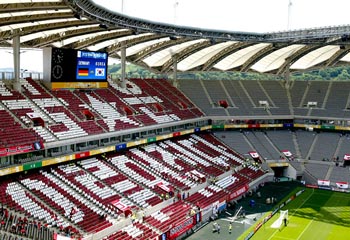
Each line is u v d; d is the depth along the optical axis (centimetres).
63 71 7775
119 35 7800
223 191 7806
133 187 6862
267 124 10825
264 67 11425
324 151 10031
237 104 11012
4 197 5419
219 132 10625
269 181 9325
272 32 8681
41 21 6088
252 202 7494
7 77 7606
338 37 8250
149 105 9294
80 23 6575
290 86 11888
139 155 8031
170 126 8988
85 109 7762
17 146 5753
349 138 10381
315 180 9144
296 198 8100
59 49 7606
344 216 7069
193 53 9925
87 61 8112
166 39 8656
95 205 6012
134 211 6200
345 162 9556
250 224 6550
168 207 6662
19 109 6762
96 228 5475
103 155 7481
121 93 9162
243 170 9062
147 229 5834
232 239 5909
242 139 10425
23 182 5875
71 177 6444
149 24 7275
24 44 7725
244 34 8544
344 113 10600
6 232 4788
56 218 5384
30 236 4834
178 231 5922
